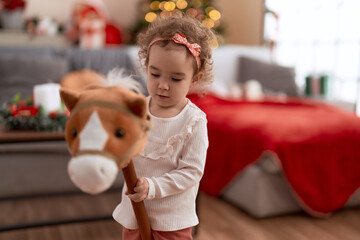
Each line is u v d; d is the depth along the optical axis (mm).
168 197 867
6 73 2943
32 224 1826
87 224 2141
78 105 661
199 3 4746
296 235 2049
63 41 4660
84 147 618
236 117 2604
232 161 2402
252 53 4254
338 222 2232
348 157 2289
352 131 2342
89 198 2557
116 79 757
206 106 2998
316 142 2227
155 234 885
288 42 4809
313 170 2219
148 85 825
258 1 5027
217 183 2512
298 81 4660
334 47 4168
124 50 3506
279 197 2258
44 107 1926
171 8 4605
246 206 2318
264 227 2135
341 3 4055
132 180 746
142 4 5082
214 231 2068
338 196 2264
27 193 2480
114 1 5250
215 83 3666
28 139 1717
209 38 892
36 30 4520
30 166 2469
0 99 2842
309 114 2701
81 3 4188
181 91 810
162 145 858
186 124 857
